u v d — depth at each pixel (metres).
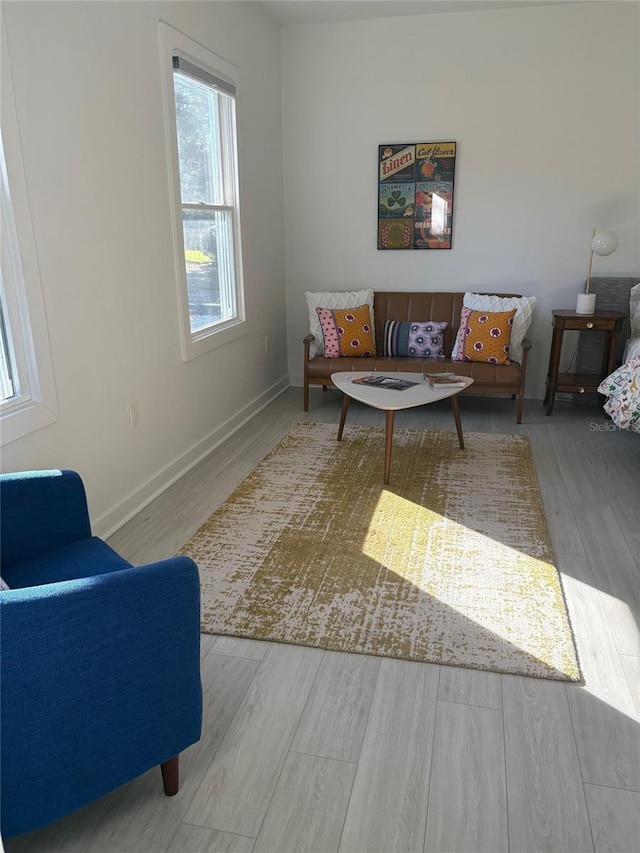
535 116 4.66
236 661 2.04
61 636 1.27
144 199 3.04
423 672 1.98
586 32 4.45
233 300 4.37
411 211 5.00
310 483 3.40
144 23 2.95
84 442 2.68
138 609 1.36
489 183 4.84
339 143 5.00
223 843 1.45
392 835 1.46
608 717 1.80
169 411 3.41
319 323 4.87
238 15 4.05
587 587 2.42
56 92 2.37
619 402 3.60
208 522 2.96
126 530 2.91
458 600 2.34
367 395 3.45
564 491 3.29
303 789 1.58
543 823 1.49
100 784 1.41
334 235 5.20
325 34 4.81
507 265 4.96
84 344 2.63
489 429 4.30
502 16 4.54
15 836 1.36
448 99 4.75
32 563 1.87
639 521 2.95
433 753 1.68
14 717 1.26
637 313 4.38
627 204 4.67
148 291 3.12
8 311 2.24
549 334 5.00
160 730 1.47
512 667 1.99
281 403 5.01
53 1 2.33
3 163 2.12
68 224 2.48
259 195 4.63
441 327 4.76
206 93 3.79
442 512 3.05
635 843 1.44
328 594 2.38
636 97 4.48
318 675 1.97
